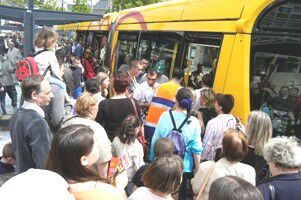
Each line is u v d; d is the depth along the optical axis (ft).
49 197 5.43
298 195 8.92
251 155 12.28
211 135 14.97
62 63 17.42
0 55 32.76
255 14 15.92
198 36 20.31
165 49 24.85
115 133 15.74
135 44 31.45
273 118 15.98
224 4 18.35
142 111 22.31
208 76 18.72
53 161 7.45
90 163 7.69
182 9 23.13
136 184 12.28
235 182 6.27
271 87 16.02
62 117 13.55
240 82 16.14
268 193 8.96
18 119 10.94
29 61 13.84
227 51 17.11
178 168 8.95
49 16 29.04
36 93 11.06
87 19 32.09
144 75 25.82
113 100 15.83
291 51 15.38
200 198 10.91
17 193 5.38
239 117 16.07
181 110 14.84
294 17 15.21
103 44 43.37
